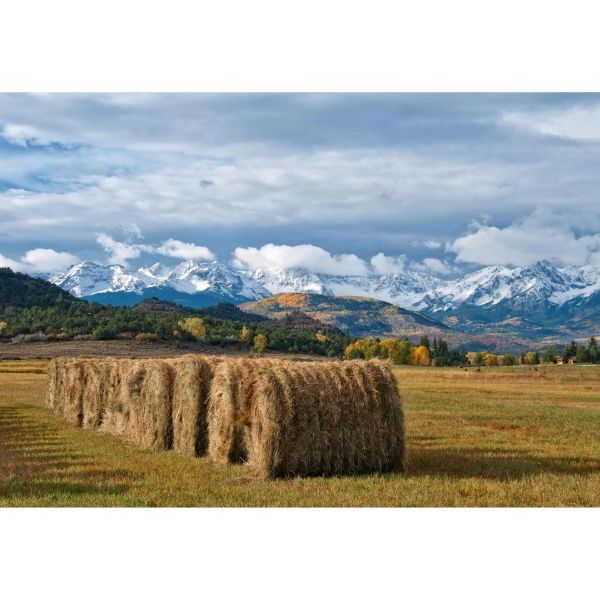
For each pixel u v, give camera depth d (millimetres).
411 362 162125
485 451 19219
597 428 25000
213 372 18781
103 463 17297
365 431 15750
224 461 17141
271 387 15203
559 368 129375
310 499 12984
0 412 33312
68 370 29156
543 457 18078
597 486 14047
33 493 13648
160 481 14797
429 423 26609
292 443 15188
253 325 167625
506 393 48031
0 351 127375
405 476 15250
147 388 20781
